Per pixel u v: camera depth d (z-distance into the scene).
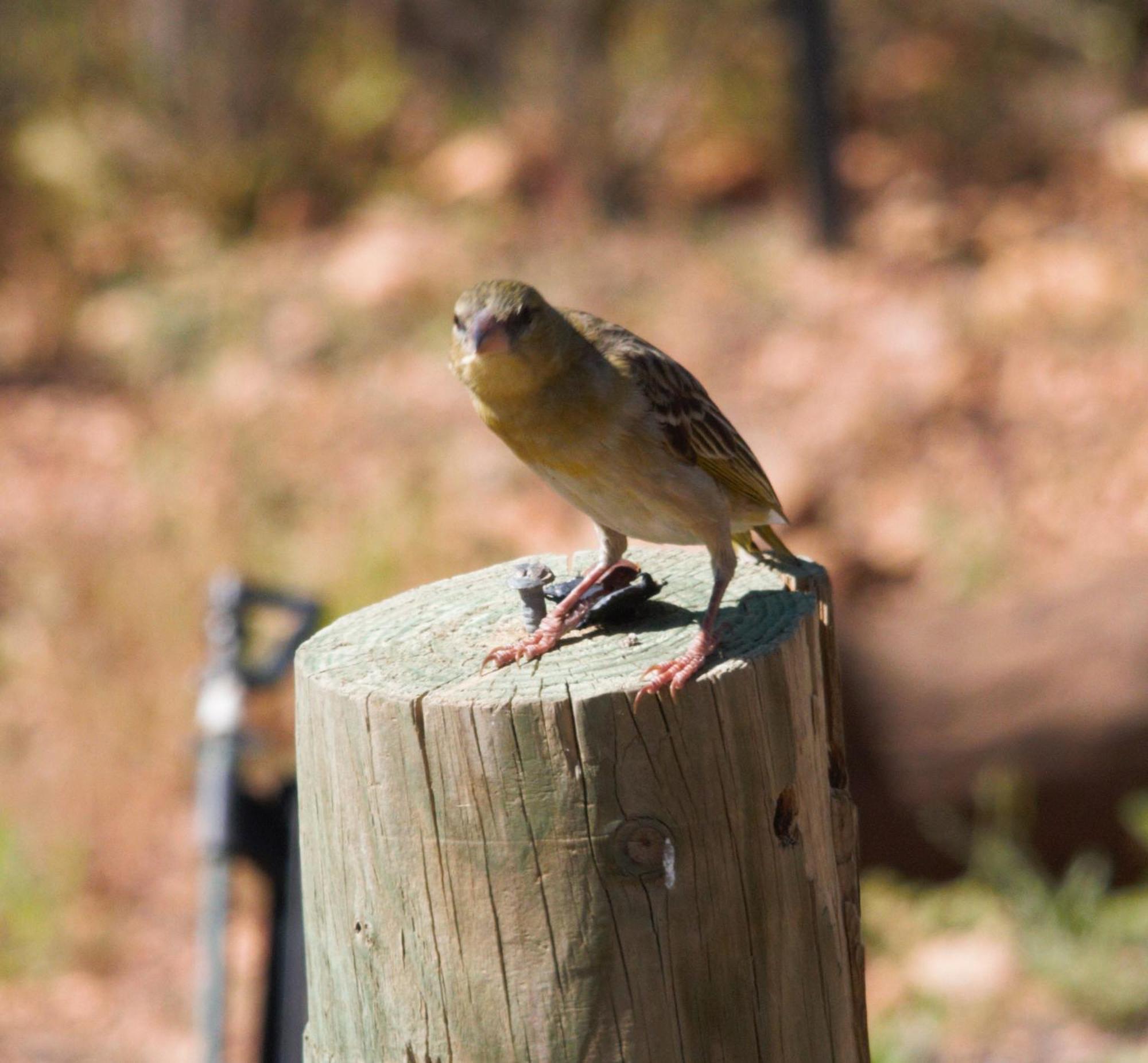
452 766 4.04
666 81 20.06
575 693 4.03
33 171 20.58
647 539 5.43
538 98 20.97
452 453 15.75
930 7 21.89
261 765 9.20
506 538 14.48
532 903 4.04
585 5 20.02
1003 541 14.02
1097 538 13.95
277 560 14.48
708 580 5.29
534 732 3.99
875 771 10.59
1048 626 10.53
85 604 13.74
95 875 11.42
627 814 4.02
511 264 18.67
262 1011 6.45
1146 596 10.50
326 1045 4.43
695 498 5.25
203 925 6.62
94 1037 9.84
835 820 5.06
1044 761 10.42
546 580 4.65
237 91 21.41
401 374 17.11
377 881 4.18
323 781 4.31
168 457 16.22
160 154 21.22
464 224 19.59
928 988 9.58
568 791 4.01
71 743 12.48
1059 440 14.94
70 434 16.83
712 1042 4.09
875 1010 9.44
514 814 4.03
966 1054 9.03
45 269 19.66
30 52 21.94
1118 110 20.41
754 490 5.70
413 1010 4.18
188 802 12.03
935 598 13.55
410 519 14.89
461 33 22.05
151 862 11.56
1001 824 10.61
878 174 19.67
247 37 21.39
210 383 17.50
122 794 12.09
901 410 15.38
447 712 4.03
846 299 17.16
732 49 20.58
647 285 17.98
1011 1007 9.41
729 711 4.11
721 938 4.10
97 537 14.87
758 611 4.61
